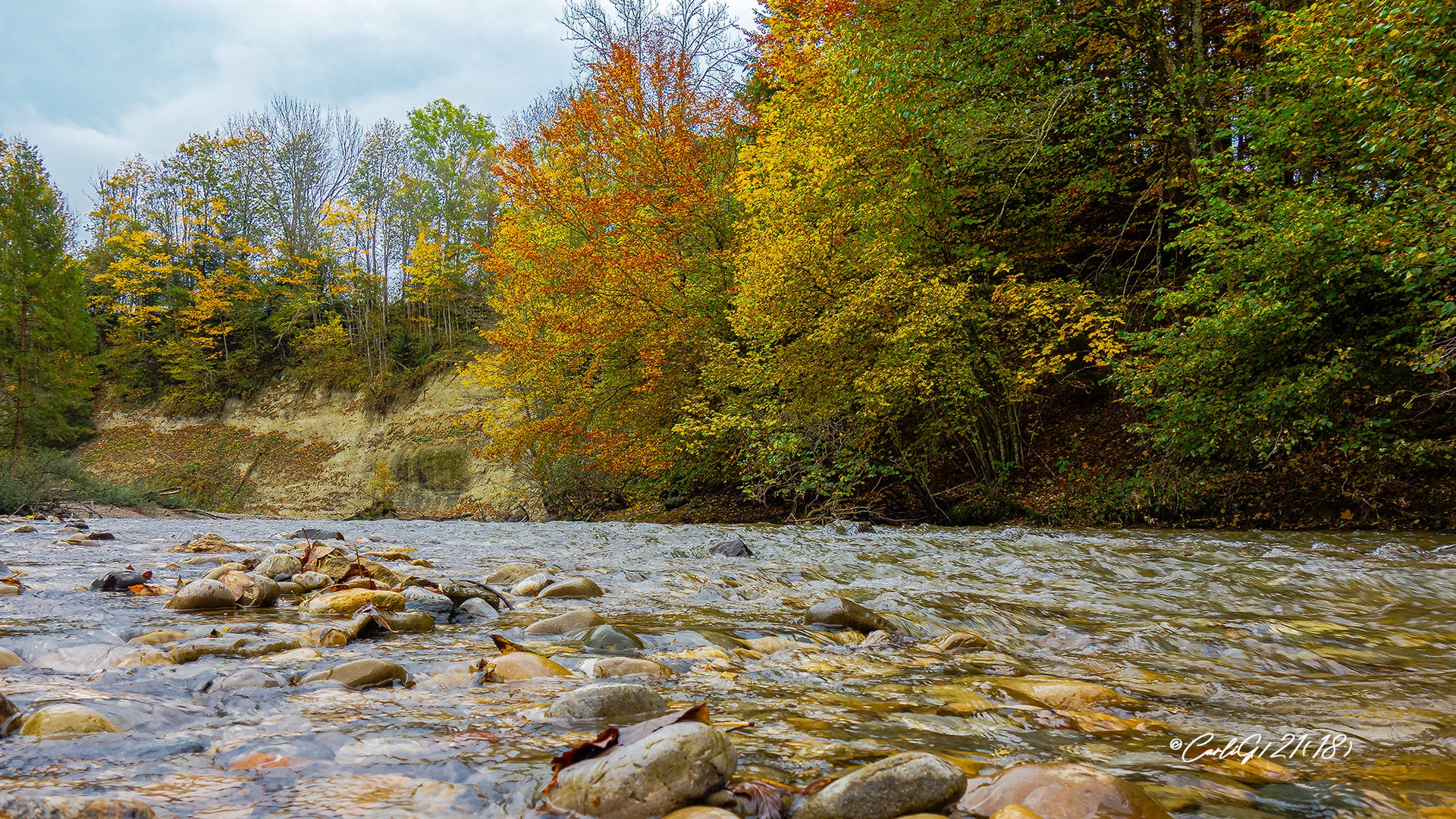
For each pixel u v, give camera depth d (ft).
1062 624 12.69
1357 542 28.32
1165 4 45.62
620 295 63.93
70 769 4.77
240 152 187.83
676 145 62.49
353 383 150.71
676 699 7.27
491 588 14.17
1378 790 4.99
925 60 45.19
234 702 6.70
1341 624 12.71
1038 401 53.93
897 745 5.79
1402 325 32.86
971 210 52.21
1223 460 40.32
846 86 46.88
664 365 63.36
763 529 45.14
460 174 166.71
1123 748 5.96
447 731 5.85
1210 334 34.27
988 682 8.18
